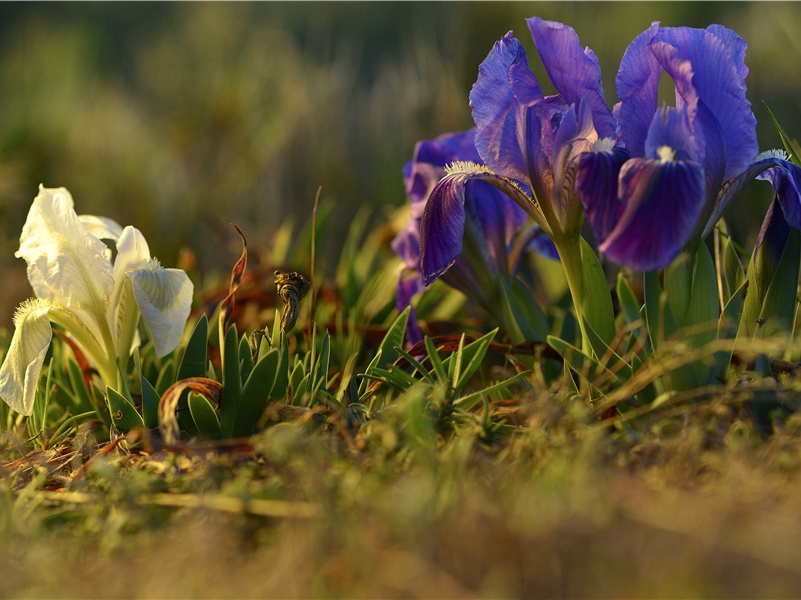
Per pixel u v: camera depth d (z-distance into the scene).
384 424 0.95
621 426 0.98
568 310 1.07
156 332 1.00
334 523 0.90
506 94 0.99
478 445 0.95
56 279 1.00
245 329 1.10
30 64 2.27
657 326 0.98
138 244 1.01
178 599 0.89
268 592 0.89
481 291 1.04
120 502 0.93
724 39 0.98
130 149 1.68
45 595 0.90
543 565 0.89
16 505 0.93
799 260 0.98
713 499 0.91
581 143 0.98
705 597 0.88
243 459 0.95
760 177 1.00
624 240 0.95
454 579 0.89
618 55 1.69
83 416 1.01
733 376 0.98
